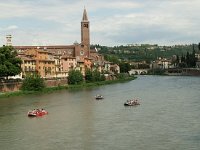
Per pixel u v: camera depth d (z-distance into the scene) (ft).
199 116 397.19
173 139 299.99
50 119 400.88
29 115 420.77
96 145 288.51
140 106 492.13
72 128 350.64
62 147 285.84
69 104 523.70
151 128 342.23
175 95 627.87
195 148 274.16
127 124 363.35
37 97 620.90
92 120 389.39
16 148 286.05
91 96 636.89
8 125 371.76
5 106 502.79
